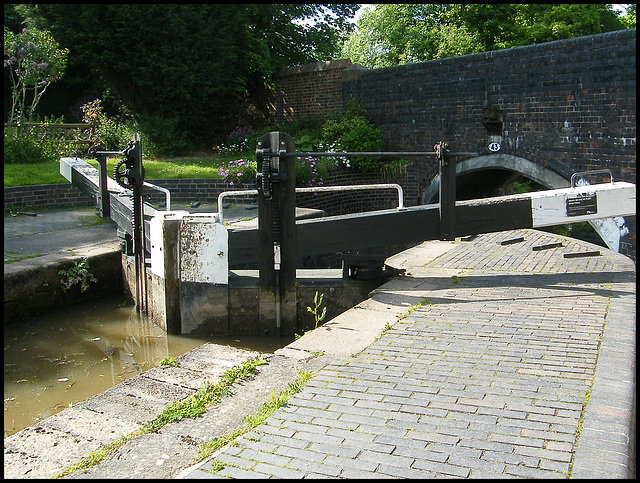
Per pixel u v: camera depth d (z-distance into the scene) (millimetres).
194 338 6707
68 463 2910
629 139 12258
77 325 7301
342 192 17188
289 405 3492
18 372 5867
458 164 16703
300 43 25531
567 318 5145
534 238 9180
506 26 27094
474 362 4145
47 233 9734
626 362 4082
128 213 7902
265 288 6637
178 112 19844
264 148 6332
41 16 18500
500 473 2715
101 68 18906
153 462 2900
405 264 7492
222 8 19812
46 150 15516
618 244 12328
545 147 14227
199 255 6602
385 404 3479
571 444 2975
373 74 19234
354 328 4977
